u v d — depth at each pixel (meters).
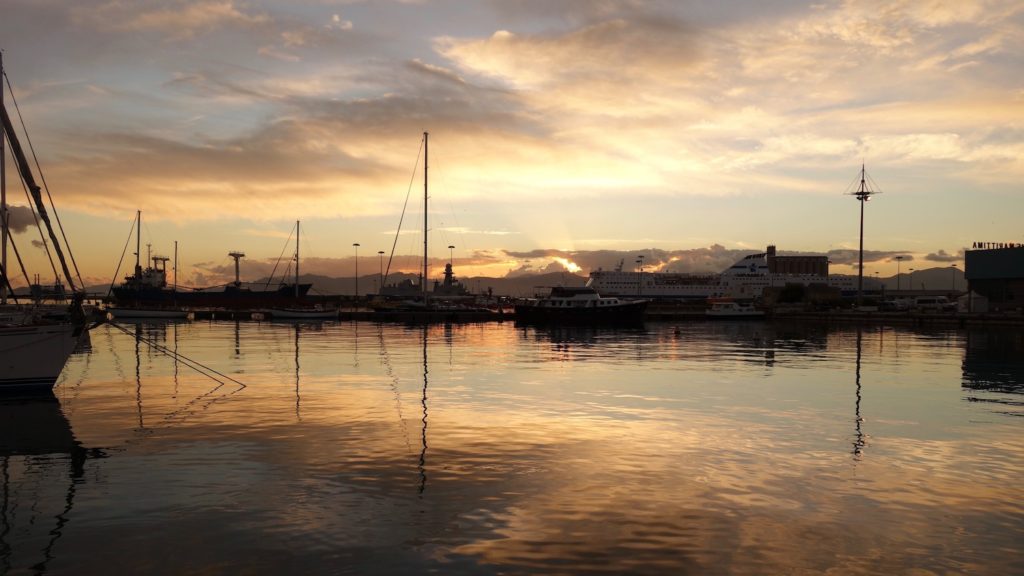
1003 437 18.53
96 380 30.84
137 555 10.16
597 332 80.38
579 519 11.70
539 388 28.22
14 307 32.56
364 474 14.42
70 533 11.02
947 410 23.03
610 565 9.81
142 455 16.14
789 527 11.40
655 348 52.97
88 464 15.32
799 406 23.66
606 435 18.48
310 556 10.09
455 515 11.85
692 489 13.47
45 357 27.52
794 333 79.69
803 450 16.84
